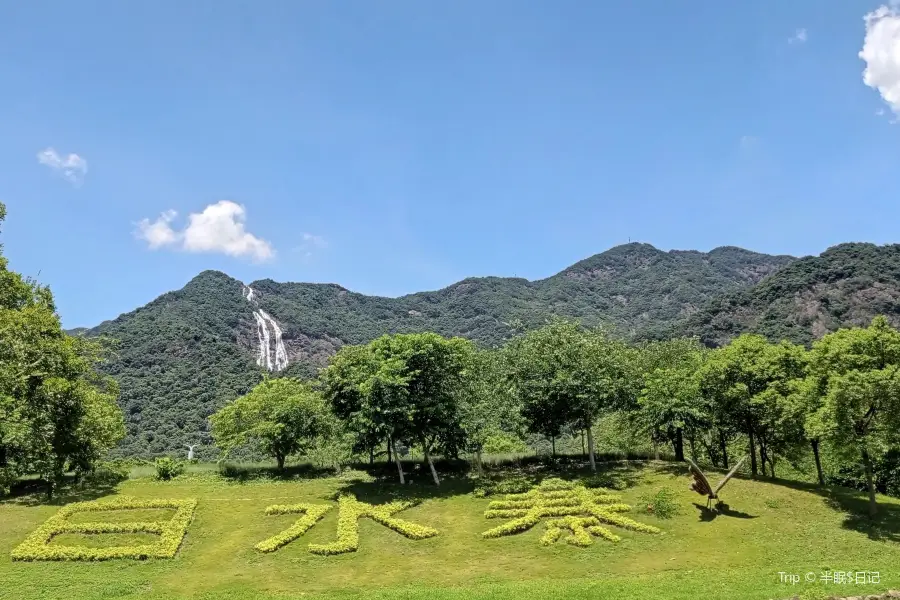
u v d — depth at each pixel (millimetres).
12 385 30688
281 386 40469
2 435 29062
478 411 34531
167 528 26375
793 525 26812
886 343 27453
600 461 40219
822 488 32719
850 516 27703
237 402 39562
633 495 31250
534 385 36438
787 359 34594
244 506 30188
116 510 28797
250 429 38125
